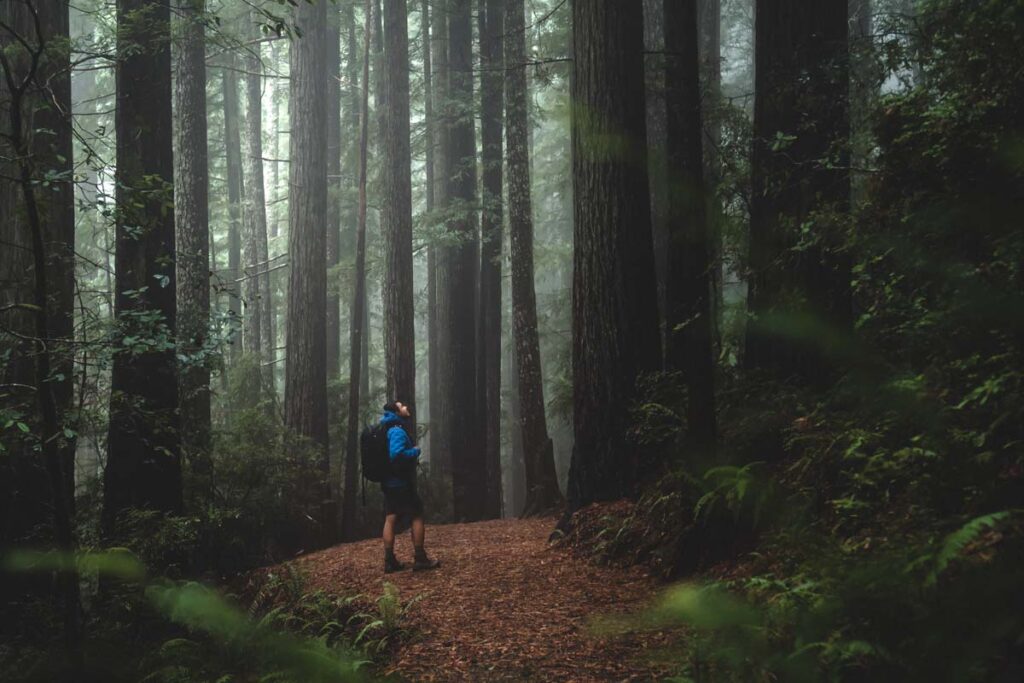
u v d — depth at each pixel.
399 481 9.06
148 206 9.51
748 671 2.04
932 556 1.75
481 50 20.62
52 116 9.49
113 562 2.74
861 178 7.45
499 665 5.17
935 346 3.76
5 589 7.96
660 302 15.09
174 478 9.88
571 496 9.41
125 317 7.53
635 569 7.23
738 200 8.15
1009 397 3.38
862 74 7.77
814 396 6.66
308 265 18.19
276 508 13.92
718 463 5.27
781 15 8.41
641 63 9.34
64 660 4.95
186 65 16.50
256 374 20.72
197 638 5.44
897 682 1.82
